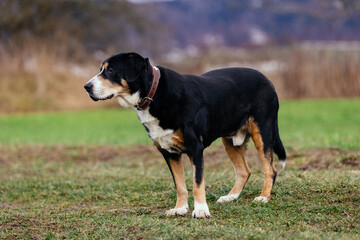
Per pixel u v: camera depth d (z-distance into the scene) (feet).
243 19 159.22
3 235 19.61
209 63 101.76
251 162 32.09
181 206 21.54
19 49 97.09
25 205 26.05
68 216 22.24
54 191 28.48
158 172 31.53
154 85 20.22
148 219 20.38
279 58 94.89
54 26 114.62
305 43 97.25
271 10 103.24
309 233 17.48
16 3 115.65
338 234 17.61
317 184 23.76
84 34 126.31
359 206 20.66
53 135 55.42
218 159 34.30
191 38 171.32
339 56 93.20
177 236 17.99
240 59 98.48
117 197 26.05
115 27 136.15
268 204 21.91
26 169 35.88
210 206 22.20
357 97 90.94
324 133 45.34
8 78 95.55
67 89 97.55
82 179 31.48
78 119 75.61
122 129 60.39
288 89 93.56
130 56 20.29
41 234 19.74
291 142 39.55
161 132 20.68
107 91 20.53
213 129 21.83
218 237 17.62
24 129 63.05
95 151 41.78
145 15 139.03
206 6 198.70
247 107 22.86
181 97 20.42
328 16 99.04
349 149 34.50
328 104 79.92
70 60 101.30
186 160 34.73
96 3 130.11
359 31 107.04
